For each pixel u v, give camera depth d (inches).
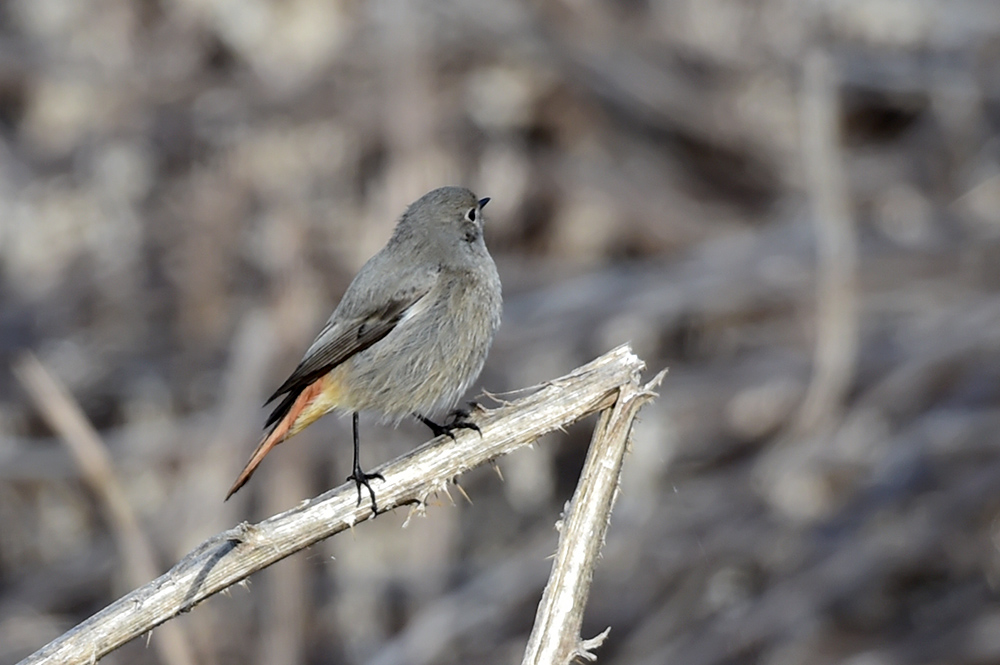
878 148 658.8
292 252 584.4
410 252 321.4
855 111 665.6
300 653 515.5
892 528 526.0
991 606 511.5
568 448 577.0
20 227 653.9
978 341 550.6
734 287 579.8
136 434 583.2
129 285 627.5
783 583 520.1
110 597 564.7
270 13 667.4
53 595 566.6
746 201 649.0
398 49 634.8
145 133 658.2
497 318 329.4
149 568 362.3
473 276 323.9
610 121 655.1
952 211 612.4
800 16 673.0
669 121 655.8
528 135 647.8
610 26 668.7
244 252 620.4
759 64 667.4
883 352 561.3
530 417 245.8
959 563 522.9
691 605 521.7
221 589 235.3
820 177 553.9
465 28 647.8
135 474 572.7
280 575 516.1
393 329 315.3
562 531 232.5
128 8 687.1
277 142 637.3
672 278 591.2
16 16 701.3
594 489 234.2
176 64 671.8
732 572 527.8
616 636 520.4
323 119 636.7
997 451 534.6
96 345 617.3
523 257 628.7
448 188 331.9
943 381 551.8
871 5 673.6
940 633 510.3
